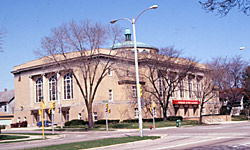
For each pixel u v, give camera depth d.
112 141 20.17
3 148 22.38
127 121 53.09
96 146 17.95
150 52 53.94
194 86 73.12
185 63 55.56
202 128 36.91
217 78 64.62
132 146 18.42
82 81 54.91
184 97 70.62
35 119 63.94
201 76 75.62
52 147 18.47
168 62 52.81
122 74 56.31
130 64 55.47
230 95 72.06
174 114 66.12
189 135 25.23
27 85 65.38
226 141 18.41
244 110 78.81
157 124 46.91
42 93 62.50
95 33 43.00
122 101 55.16
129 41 68.69
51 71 59.81
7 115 70.00
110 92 55.34
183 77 55.31
